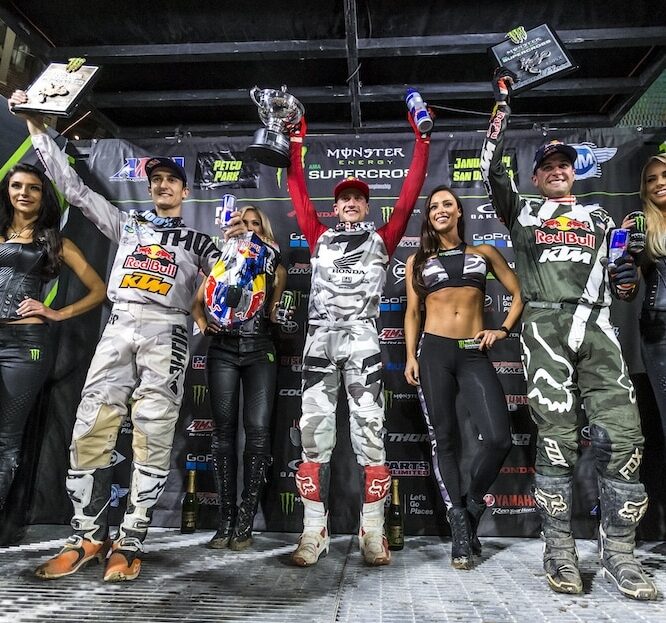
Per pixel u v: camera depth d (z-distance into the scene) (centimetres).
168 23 281
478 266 254
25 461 264
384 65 306
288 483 286
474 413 233
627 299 218
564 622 154
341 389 293
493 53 233
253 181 318
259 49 290
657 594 179
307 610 162
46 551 228
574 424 200
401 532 248
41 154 241
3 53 327
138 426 211
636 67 305
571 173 230
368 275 245
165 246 242
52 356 272
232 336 259
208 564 211
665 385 231
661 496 272
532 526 277
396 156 317
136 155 323
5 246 248
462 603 170
